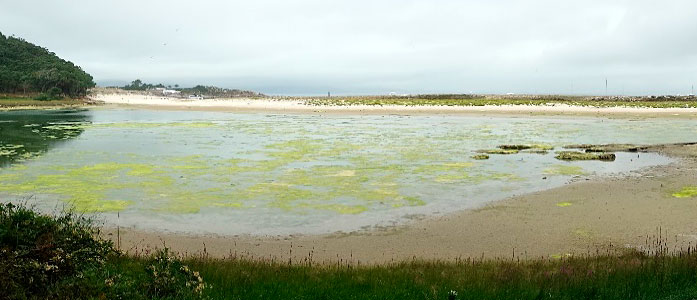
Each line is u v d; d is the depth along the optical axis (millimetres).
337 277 9836
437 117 68625
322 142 39250
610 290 8500
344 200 19828
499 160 30219
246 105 102625
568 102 94000
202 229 15906
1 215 8234
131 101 129875
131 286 7492
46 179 23703
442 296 8406
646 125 54312
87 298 6844
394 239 14875
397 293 8539
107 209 18297
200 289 8039
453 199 19938
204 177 24500
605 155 30969
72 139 41219
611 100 103875
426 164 28625
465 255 13367
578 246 13953
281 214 17719
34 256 7469
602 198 19688
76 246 8383
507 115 70125
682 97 108312
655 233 14977
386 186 22500
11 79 120750
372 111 80188
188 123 59625
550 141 40469
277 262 12242
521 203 19094
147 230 15727
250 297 8266
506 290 8750
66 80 125938
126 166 27562
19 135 44125
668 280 8914
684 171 26016
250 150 34406
